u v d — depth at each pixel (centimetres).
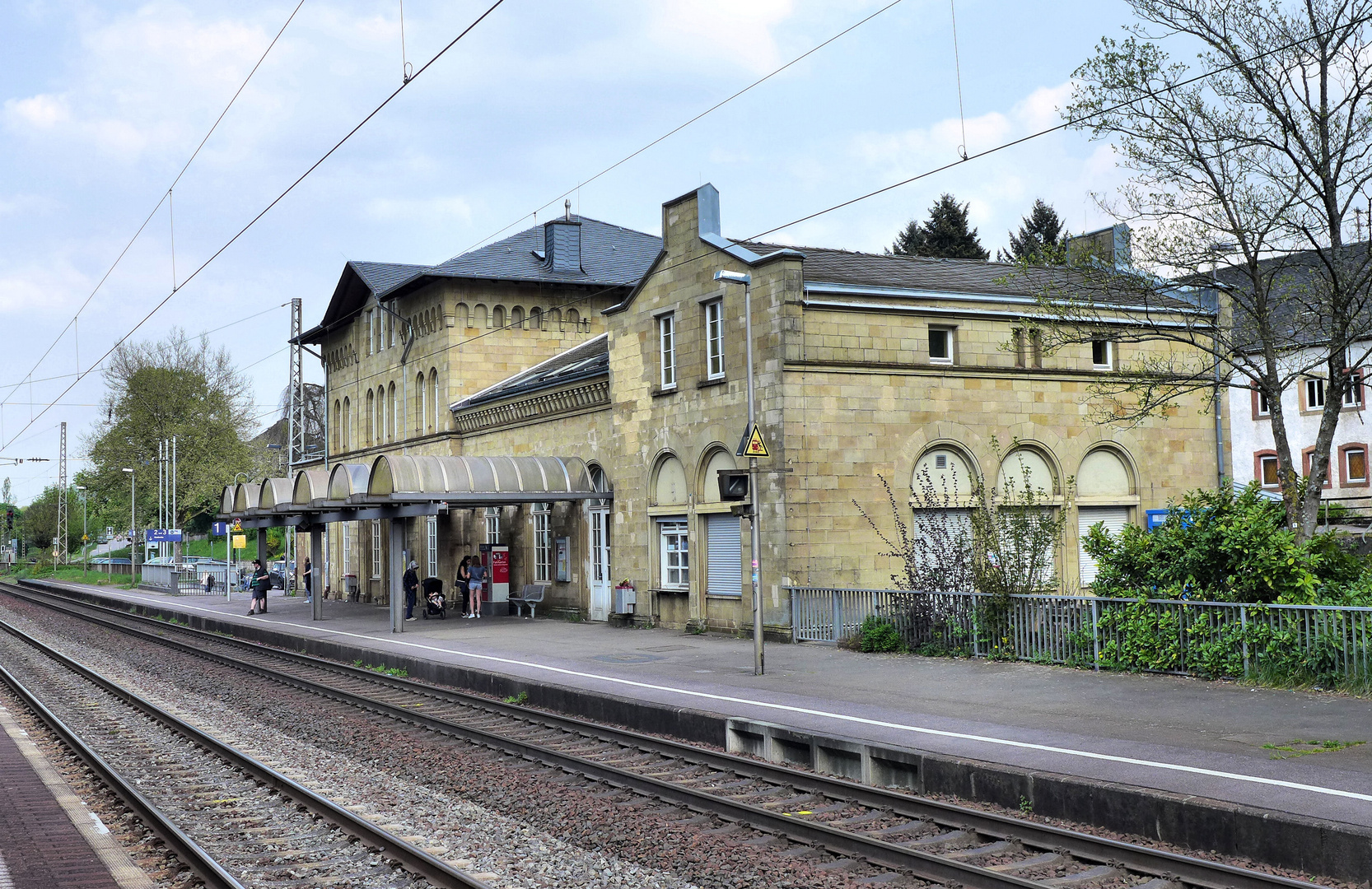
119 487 8438
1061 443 2689
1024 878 854
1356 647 1413
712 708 1527
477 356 3850
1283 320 2241
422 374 4041
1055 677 1670
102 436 8644
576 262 4012
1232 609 1566
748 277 2155
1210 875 838
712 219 2641
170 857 988
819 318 2411
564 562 3212
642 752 1440
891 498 2314
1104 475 2775
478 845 1023
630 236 4397
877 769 1235
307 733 1692
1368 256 1931
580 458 3105
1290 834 869
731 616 2523
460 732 1611
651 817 1103
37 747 1568
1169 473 2841
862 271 2675
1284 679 1479
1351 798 938
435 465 2867
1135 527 1773
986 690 1593
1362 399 4000
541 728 1650
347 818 1081
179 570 6378
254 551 9712
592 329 4028
